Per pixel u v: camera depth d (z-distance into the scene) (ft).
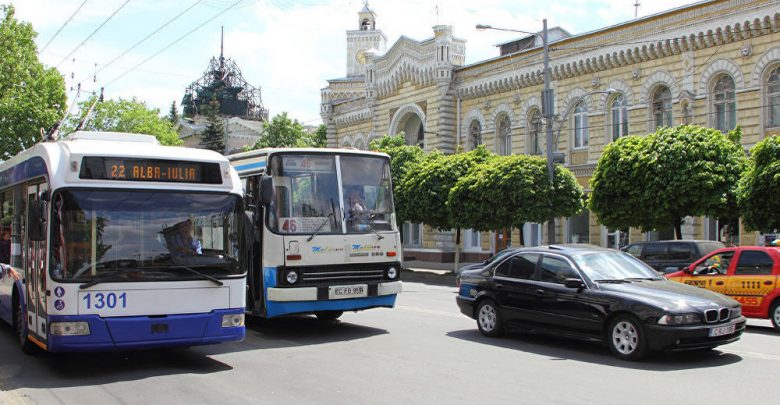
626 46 104.42
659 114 102.37
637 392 28.91
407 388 29.94
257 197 45.29
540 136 120.88
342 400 27.91
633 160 80.59
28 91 143.74
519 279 42.04
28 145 146.61
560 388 29.76
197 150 35.63
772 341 42.65
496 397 28.22
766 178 67.92
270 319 53.31
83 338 31.07
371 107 159.84
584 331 37.76
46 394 29.32
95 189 32.24
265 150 45.09
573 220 115.75
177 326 32.73
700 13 95.20
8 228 42.34
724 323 34.91
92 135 41.47
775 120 87.81
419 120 151.33
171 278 32.86
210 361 36.68
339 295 43.86
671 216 78.48
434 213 108.17
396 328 48.26
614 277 38.75
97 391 29.84
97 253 31.81
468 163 107.86
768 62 87.71
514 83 124.47
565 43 114.42
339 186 45.44
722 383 30.53
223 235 34.60
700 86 95.66
